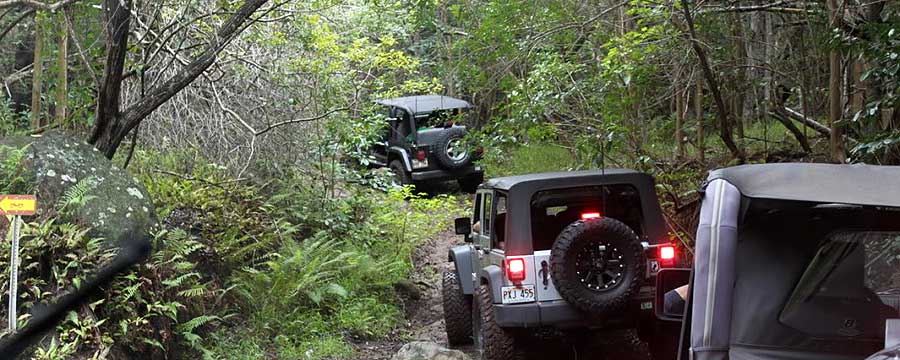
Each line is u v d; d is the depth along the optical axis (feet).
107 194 25.86
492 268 26.32
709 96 43.29
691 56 39.17
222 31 30.94
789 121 42.34
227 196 36.01
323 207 41.70
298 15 39.58
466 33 43.21
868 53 29.19
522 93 38.45
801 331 13.75
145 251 25.72
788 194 13.38
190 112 40.60
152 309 24.68
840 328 13.76
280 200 40.65
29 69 40.01
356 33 42.78
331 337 31.71
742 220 13.62
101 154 26.99
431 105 63.98
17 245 20.90
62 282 22.68
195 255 31.55
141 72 30.30
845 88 39.75
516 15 40.65
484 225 29.04
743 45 42.98
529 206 25.79
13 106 40.86
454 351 26.66
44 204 24.81
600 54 41.52
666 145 46.01
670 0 36.17
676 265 25.94
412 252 45.75
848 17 35.27
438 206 49.01
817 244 14.19
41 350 21.16
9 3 26.18
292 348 30.32
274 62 40.60
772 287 14.01
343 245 40.73
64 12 29.40
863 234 14.14
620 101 37.91
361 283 37.06
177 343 26.89
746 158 41.37
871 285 14.02
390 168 65.57
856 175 14.29
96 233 24.89
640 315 25.32
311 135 42.32
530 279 25.57
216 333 29.40
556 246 24.71
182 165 39.24
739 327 13.85
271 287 32.89
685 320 13.98
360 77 46.85
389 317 35.27
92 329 22.50
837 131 34.47
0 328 21.40
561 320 25.35
